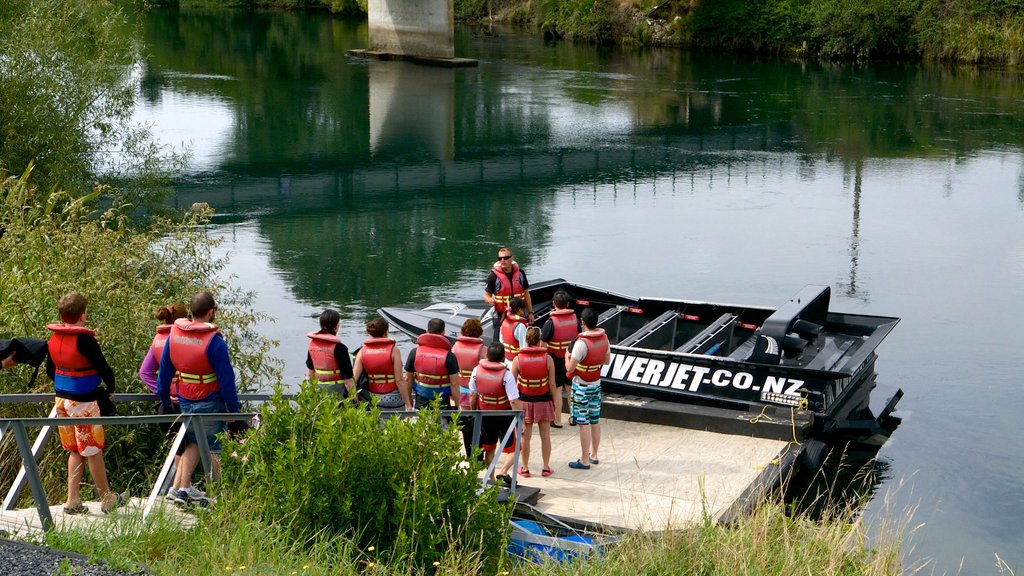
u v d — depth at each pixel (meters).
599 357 9.72
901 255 20.89
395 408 8.73
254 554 5.73
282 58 58.19
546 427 9.38
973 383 13.73
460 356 9.44
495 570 6.54
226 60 56.41
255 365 11.03
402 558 6.11
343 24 81.00
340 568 5.87
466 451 9.14
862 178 28.86
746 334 13.65
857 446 11.63
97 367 6.36
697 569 6.67
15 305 9.18
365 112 40.25
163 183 22.22
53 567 5.19
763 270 19.78
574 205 26.06
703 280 19.09
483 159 31.69
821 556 6.98
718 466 10.00
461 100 43.56
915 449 11.55
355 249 21.47
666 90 46.56
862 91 45.84
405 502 6.23
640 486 9.35
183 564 5.61
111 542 5.67
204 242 11.61
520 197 27.00
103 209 20.92
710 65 56.69
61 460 8.45
